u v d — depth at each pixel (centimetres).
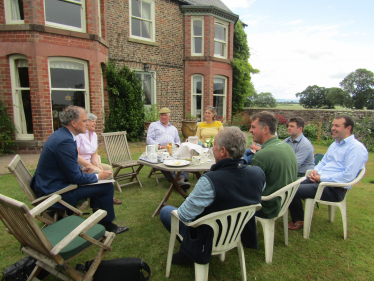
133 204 369
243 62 1216
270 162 229
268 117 237
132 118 879
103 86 830
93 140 377
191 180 498
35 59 636
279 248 262
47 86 661
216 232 178
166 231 292
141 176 511
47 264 171
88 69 740
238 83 1266
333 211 318
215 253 187
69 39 685
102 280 197
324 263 238
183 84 1094
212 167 178
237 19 1162
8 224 169
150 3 950
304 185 281
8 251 248
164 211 228
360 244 270
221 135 172
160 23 982
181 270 226
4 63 643
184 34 1062
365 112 1058
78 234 168
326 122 1096
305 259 244
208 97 1102
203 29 1066
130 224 308
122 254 247
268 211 232
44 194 243
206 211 178
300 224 304
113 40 862
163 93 1030
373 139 906
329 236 286
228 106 1224
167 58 1023
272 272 225
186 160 333
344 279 217
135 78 892
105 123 846
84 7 716
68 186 251
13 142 663
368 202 384
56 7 682
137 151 737
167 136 473
